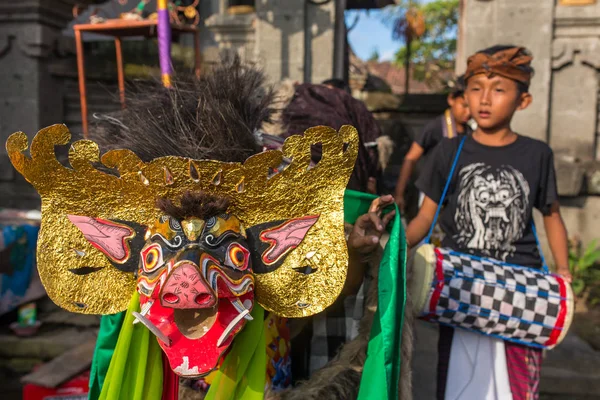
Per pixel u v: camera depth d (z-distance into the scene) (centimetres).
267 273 111
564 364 304
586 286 468
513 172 182
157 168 103
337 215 111
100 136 131
